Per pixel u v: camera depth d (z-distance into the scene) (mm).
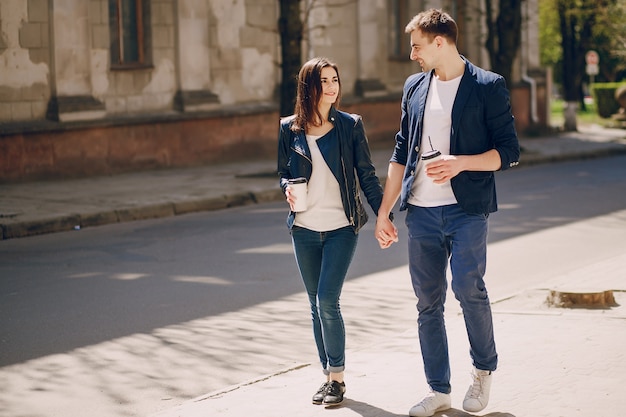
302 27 20156
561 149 27688
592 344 7328
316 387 6656
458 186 5746
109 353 8023
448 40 5797
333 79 6309
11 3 19672
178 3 22766
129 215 16062
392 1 29016
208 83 23562
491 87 5762
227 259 12211
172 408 6328
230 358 7832
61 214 15227
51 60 20391
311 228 6344
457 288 5797
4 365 7715
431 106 5855
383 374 6875
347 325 8867
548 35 51188
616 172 22531
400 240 13391
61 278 11172
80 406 6711
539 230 14094
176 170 22297
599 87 41781
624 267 10656
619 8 37344
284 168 6480
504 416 5797
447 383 5984
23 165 19766
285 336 8500
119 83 21719
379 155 26078
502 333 7789
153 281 10922
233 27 24125
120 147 21516
